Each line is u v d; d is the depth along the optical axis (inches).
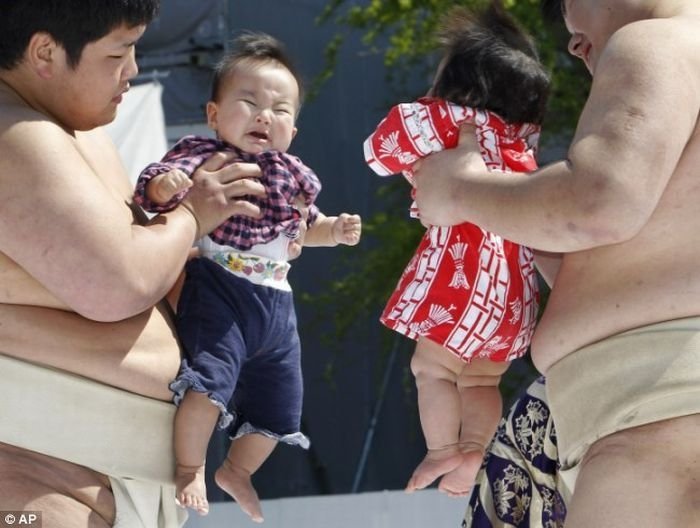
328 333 530.6
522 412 125.7
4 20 110.4
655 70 101.3
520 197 105.6
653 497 102.6
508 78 127.8
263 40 138.2
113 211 109.0
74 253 105.6
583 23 115.5
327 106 591.2
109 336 112.0
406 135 123.9
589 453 108.0
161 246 112.6
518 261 130.6
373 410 578.2
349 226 138.0
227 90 134.6
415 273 131.5
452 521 217.3
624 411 104.2
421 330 130.2
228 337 124.0
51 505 107.7
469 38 130.6
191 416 119.0
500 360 132.9
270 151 133.0
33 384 108.4
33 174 105.7
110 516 112.7
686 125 101.4
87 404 110.4
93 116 116.0
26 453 108.7
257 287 128.6
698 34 104.6
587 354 108.0
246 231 128.3
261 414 133.0
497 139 126.5
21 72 112.7
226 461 135.3
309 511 221.0
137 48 520.7
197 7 516.1
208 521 223.6
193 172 125.9
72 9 109.2
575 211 100.2
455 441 132.9
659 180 99.9
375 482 575.2
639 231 105.4
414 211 128.3
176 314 126.2
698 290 102.8
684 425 102.2
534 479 124.4
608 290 106.6
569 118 443.2
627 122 99.9
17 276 108.1
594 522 104.2
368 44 533.6
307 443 135.3
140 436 114.3
